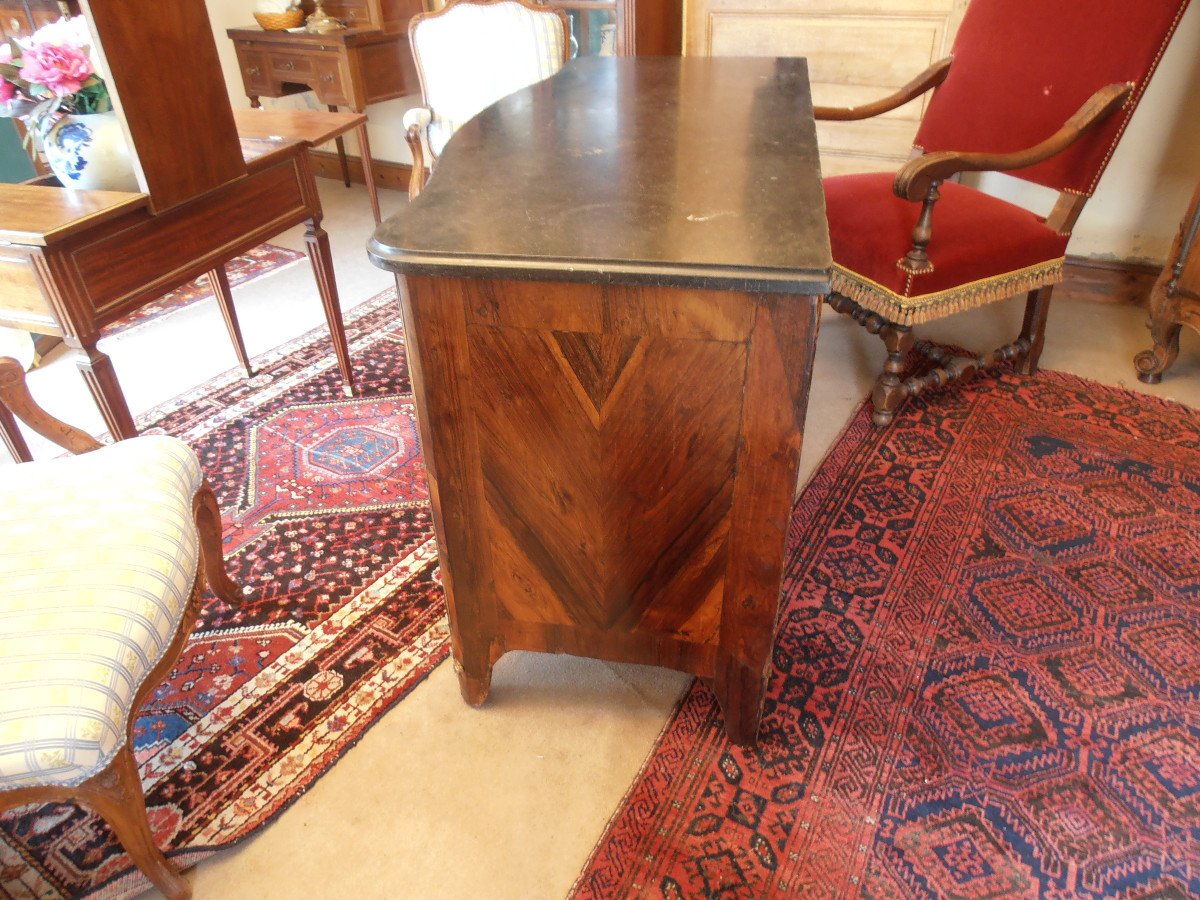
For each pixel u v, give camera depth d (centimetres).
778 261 87
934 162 169
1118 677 143
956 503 185
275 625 159
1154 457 197
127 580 104
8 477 119
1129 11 180
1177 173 246
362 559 175
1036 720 136
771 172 118
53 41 149
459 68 265
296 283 304
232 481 198
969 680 143
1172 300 213
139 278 158
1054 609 157
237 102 389
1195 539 172
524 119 149
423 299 96
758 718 129
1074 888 113
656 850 119
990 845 118
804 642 151
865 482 192
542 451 108
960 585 163
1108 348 246
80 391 240
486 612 127
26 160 270
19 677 92
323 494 194
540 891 115
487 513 116
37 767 89
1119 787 126
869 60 269
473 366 101
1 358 128
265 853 120
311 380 241
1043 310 220
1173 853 117
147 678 104
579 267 89
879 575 166
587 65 203
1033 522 179
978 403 221
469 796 128
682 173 118
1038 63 199
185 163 160
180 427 219
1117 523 177
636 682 147
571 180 115
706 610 119
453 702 143
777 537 108
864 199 206
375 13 331
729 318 92
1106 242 265
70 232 140
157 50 148
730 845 119
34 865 118
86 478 119
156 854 109
